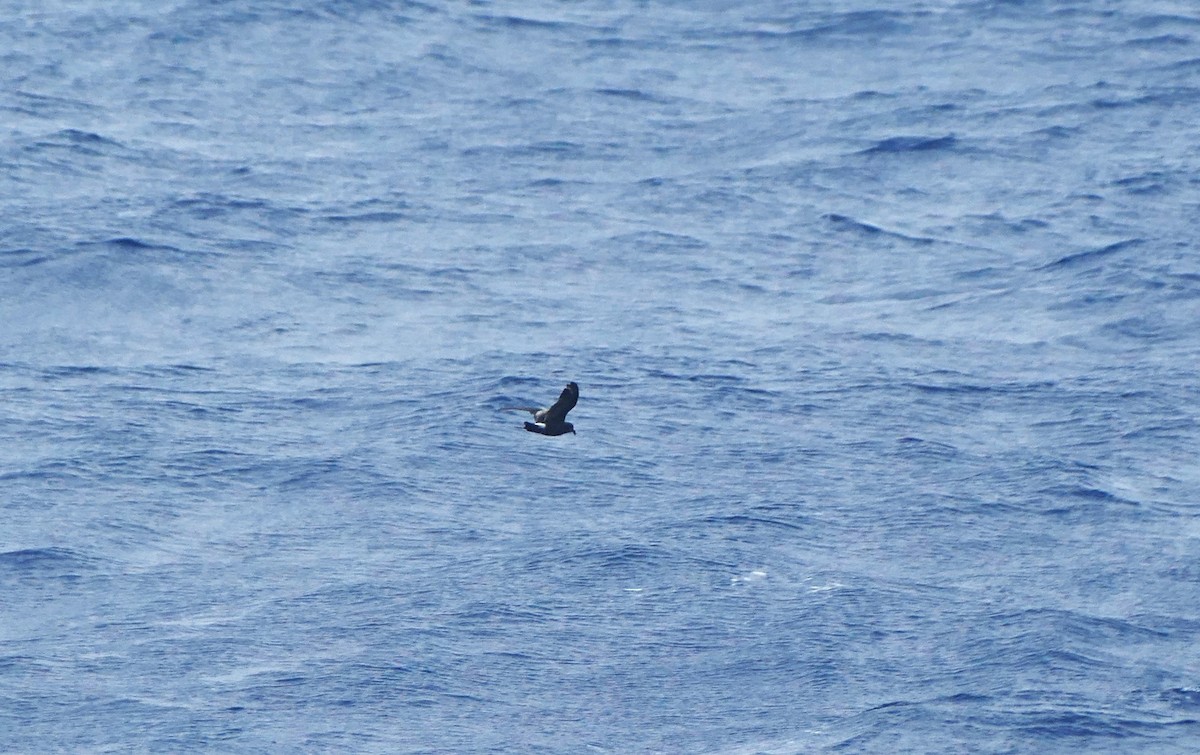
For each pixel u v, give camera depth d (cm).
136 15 11994
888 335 7481
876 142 10106
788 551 5612
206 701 4731
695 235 8769
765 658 4972
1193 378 6981
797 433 6500
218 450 6272
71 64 11088
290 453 6266
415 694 4778
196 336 7400
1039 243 8631
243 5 12181
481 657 4962
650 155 9981
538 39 12081
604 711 4728
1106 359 7212
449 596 5300
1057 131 10288
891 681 4878
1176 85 11094
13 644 5025
